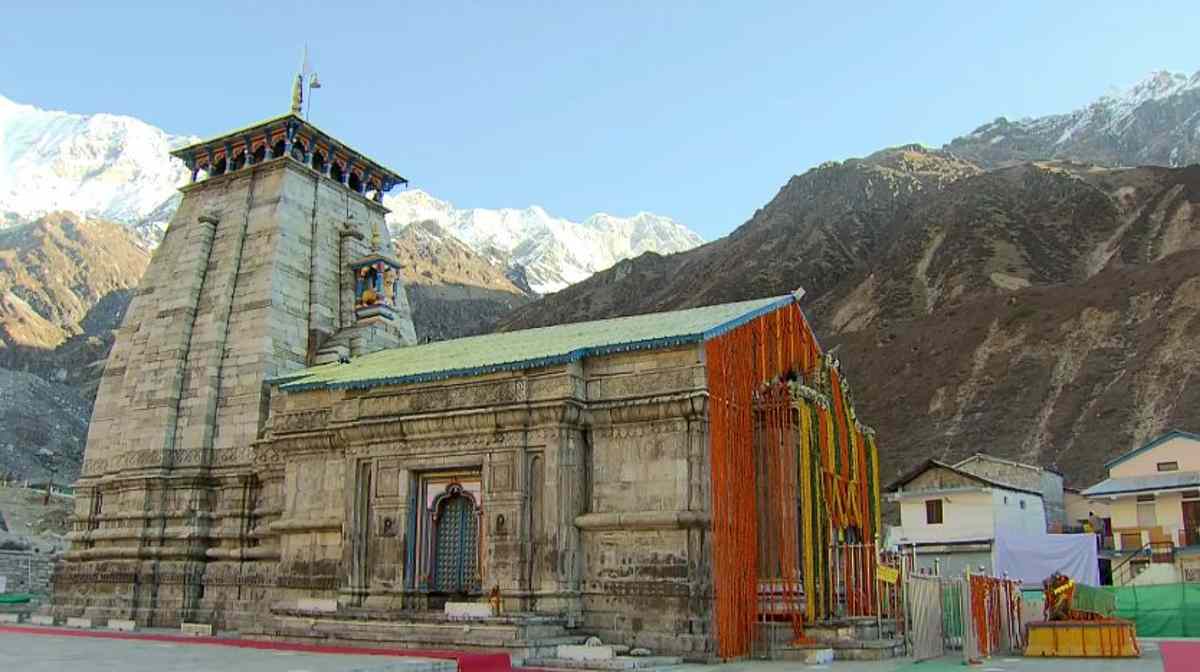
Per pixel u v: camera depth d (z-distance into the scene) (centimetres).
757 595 2827
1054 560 4956
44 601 4662
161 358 4275
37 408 15400
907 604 2844
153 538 4009
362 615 2970
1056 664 2555
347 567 3177
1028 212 18112
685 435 2797
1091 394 10238
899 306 16050
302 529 3450
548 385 2927
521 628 2617
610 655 2431
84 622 3862
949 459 10000
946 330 12925
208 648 2764
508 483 2930
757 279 19612
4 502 9000
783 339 3256
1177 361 9931
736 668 2427
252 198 4578
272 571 3719
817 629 2734
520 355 3073
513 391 2969
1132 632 2830
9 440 13812
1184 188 16988
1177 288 11219
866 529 3388
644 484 2825
